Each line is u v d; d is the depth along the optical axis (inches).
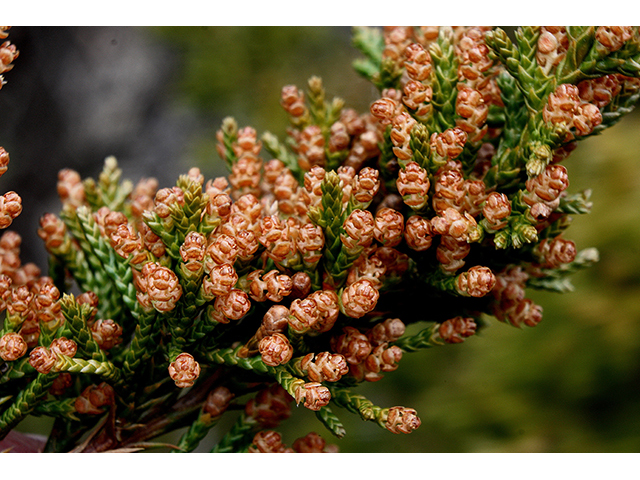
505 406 12.2
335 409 14.0
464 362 13.5
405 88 4.6
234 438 4.8
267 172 4.9
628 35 4.3
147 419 4.8
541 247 4.7
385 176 4.8
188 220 4.4
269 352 4.2
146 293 4.5
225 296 4.3
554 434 11.9
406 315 4.9
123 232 4.4
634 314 11.7
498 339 12.9
